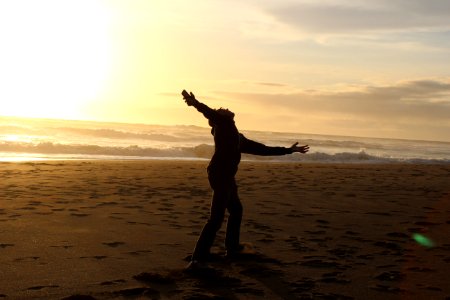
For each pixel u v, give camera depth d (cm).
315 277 457
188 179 1345
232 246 517
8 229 607
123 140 3653
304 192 1130
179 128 7312
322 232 680
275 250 563
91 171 1438
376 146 5444
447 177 1766
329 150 4319
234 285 423
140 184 1171
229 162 482
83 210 772
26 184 1066
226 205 482
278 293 405
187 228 669
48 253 504
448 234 695
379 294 412
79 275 431
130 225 670
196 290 403
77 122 6975
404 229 725
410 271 488
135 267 464
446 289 431
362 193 1156
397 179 1590
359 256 547
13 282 404
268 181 1355
